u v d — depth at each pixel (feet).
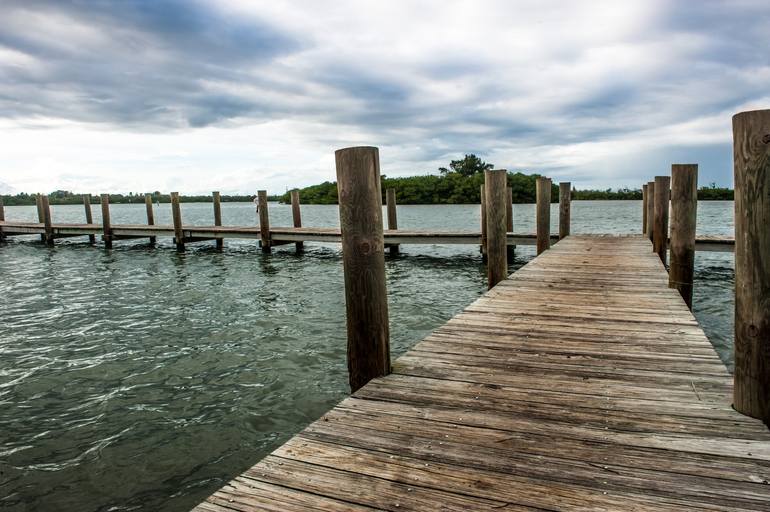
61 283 40.42
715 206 201.77
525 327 14.93
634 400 9.59
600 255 31.37
